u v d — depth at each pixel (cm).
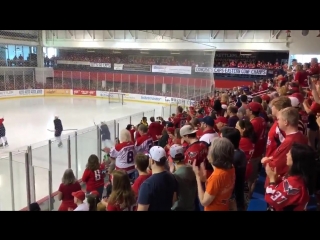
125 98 3262
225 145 311
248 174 468
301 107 633
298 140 333
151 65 3144
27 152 742
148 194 312
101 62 3412
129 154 634
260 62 2886
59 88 3447
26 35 3206
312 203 366
